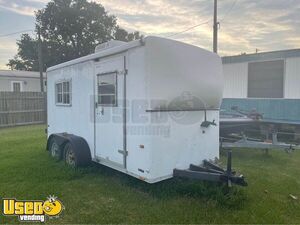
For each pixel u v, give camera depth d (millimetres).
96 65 4461
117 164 4059
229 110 9047
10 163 5473
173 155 3727
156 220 3025
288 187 4129
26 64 35906
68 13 31891
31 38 34188
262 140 6406
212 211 3217
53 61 31875
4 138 8961
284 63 8547
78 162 4762
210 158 4359
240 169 5164
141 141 3553
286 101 8422
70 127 5551
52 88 6316
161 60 3506
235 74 9859
